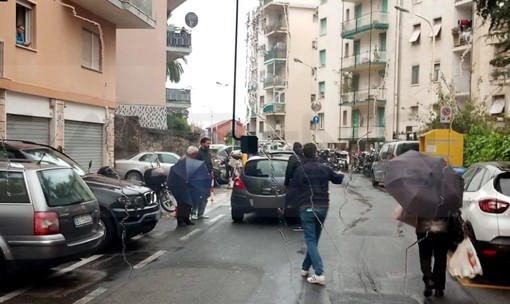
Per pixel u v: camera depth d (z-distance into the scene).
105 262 7.31
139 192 8.41
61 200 6.21
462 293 5.82
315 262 6.03
